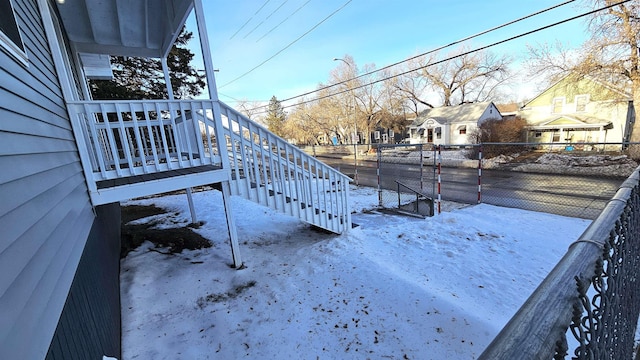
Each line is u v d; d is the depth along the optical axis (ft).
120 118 9.44
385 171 42.98
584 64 43.29
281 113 134.72
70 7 11.80
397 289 9.72
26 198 3.98
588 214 18.34
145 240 15.98
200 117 13.75
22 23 6.03
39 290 3.67
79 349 4.61
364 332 8.01
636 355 4.74
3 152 3.57
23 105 4.83
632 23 37.76
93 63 19.89
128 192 9.75
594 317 1.95
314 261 12.51
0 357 2.50
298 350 7.59
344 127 91.97
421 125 78.13
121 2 12.01
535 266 11.47
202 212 22.00
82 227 7.09
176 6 12.08
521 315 1.64
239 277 11.63
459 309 8.48
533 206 20.68
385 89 86.48
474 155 50.80
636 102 40.50
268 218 20.03
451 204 22.40
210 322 8.95
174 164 10.58
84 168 8.79
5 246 3.04
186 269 12.44
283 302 9.72
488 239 14.23
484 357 1.41
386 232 15.52
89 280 6.42
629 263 3.06
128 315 9.36
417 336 7.68
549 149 52.65
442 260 12.16
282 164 13.20
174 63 45.80
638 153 33.96
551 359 1.44
